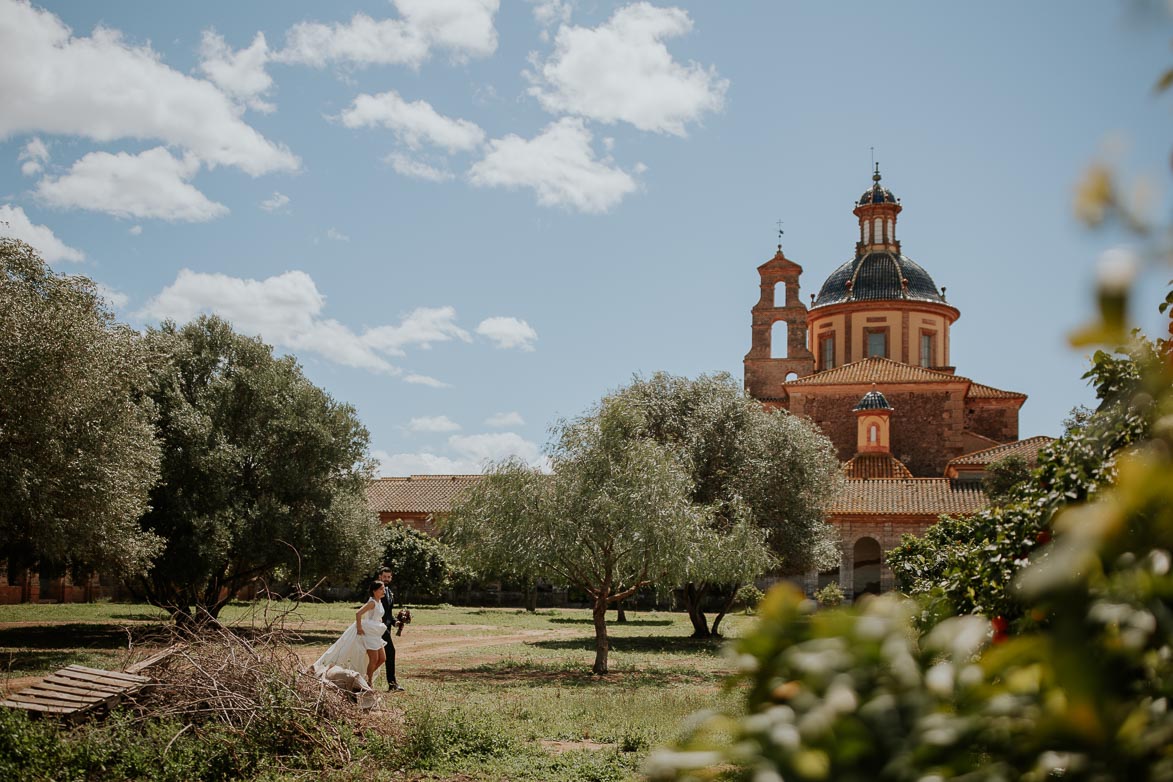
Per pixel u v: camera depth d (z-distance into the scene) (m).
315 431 34.34
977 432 72.06
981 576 6.93
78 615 41.62
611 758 12.70
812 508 38.69
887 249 81.12
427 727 12.62
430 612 54.94
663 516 23.78
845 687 1.74
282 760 11.63
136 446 25.36
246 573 34.47
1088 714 1.58
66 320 22.20
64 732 11.22
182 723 11.97
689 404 39.03
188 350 34.06
